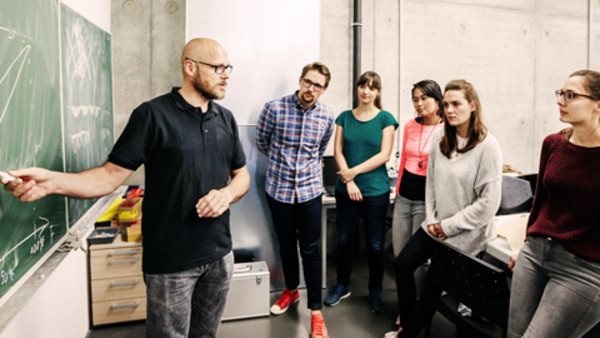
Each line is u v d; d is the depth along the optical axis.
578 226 1.37
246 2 2.77
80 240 1.88
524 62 4.16
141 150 1.35
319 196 2.45
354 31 3.58
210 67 1.39
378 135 2.55
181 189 1.39
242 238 2.90
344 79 3.69
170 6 3.27
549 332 1.39
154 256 1.40
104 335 2.36
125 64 3.24
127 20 3.21
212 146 1.46
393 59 3.79
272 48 2.84
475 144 1.91
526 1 4.10
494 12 4.02
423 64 3.87
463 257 1.61
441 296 1.91
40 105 1.50
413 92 2.38
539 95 4.25
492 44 4.05
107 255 2.38
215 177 1.48
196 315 1.63
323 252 3.05
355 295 2.96
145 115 1.35
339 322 2.56
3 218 1.19
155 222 1.40
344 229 2.73
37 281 1.41
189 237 1.42
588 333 1.57
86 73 2.26
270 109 2.41
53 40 1.67
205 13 2.71
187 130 1.40
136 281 2.45
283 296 2.73
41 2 1.54
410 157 2.43
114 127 3.24
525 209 2.30
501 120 4.16
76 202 2.03
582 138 1.37
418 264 2.17
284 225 2.50
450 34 3.91
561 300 1.38
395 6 3.74
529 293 1.54
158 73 3.30
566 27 4.27
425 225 2.14
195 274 1.47
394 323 2.55
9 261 1.24
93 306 2.40
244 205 2.88
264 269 2.66
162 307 1.43
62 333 1.84
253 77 2.82
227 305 2.55
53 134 1.65
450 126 1.98
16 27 1.29
